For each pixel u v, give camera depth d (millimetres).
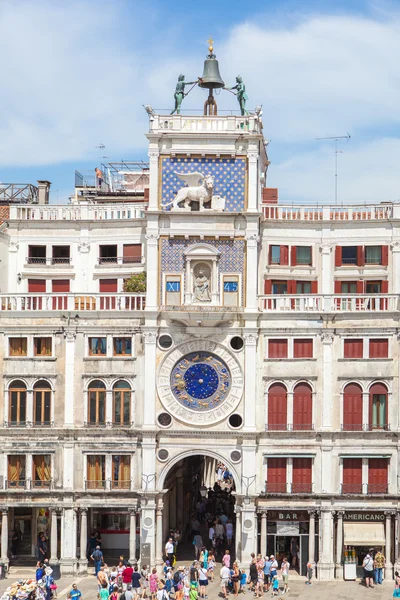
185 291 64688
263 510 63281
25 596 53656
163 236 64875
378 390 63469
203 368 64500
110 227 69750
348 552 62938
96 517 67000
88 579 62656
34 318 65000
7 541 64312
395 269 67812
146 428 63906
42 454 64500
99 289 69812
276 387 64125
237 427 64062
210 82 68062
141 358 64562
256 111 64938
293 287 68188
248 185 64750
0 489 64250
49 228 70250
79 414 64562
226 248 64688
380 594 58719
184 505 74062
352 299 63781
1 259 69125
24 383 64938
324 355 63656
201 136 64750
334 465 63406
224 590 58375
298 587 60719
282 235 68250
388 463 63344
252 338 64000
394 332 63281
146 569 61062
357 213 68438
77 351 64750
